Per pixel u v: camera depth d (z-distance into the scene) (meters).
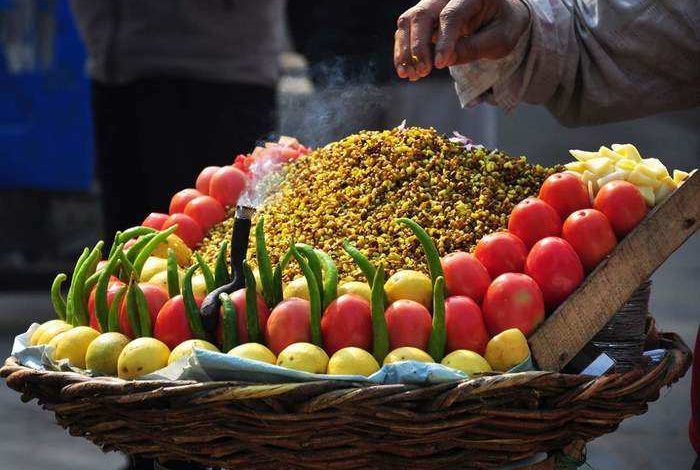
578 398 2.00
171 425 2.01
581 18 2.65
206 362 1.99
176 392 1.96
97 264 2.51
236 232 2.23
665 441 5.11
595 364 2.11
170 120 4.72
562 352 2.15
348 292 2.23
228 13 4.66
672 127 13.36
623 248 2.19
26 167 7.70
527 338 2.15
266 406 1.97
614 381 2.02
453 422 1.95
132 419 2.04
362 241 2.42
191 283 2.21
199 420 1.99
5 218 7.76
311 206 2.59
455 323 2.13
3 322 7.01
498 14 2.58
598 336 2.24
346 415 1.94
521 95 2.71
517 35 2.61
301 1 5.51
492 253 2.25
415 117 6.80
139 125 4.74
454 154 2.59
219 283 2.26
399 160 2.57
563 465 2.14
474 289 2.20
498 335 2.12
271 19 4.79
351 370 2.04
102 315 2.28
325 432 1.97
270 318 2.16
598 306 2.17
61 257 7.88
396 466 2.00
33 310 7.35
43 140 7.70
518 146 8.96
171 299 2.23
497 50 2.61
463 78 2.78
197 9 4.63
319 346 2.14
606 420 2.07
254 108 4.81
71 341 2.25
